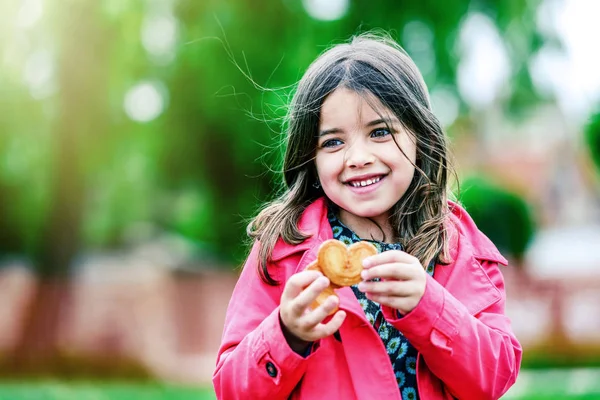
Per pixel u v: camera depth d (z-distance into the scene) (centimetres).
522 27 1048
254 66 1064
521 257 1397
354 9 1029
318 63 215
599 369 1143
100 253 1784
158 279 1354
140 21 1056
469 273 212
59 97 1096
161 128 1234
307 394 193
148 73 1128
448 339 186
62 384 1063
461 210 231
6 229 1652
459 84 1071
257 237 220
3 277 1302
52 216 1191
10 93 1105
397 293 181
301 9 1062
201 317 1323
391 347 203
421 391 197
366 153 200
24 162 1370
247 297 210
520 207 1387
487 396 193
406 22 1027
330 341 198
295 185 218
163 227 1861
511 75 1088
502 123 1970
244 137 1234
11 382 1104
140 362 1177
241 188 1392
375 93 202
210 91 1119
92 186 1232
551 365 1201
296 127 212
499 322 208
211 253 1583
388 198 203
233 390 192
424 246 208
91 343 1195
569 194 2505
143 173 1412
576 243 2298
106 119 1121
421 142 210
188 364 1237
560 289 1273
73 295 1202
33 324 1184
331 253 184
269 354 184
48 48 1056
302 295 175
